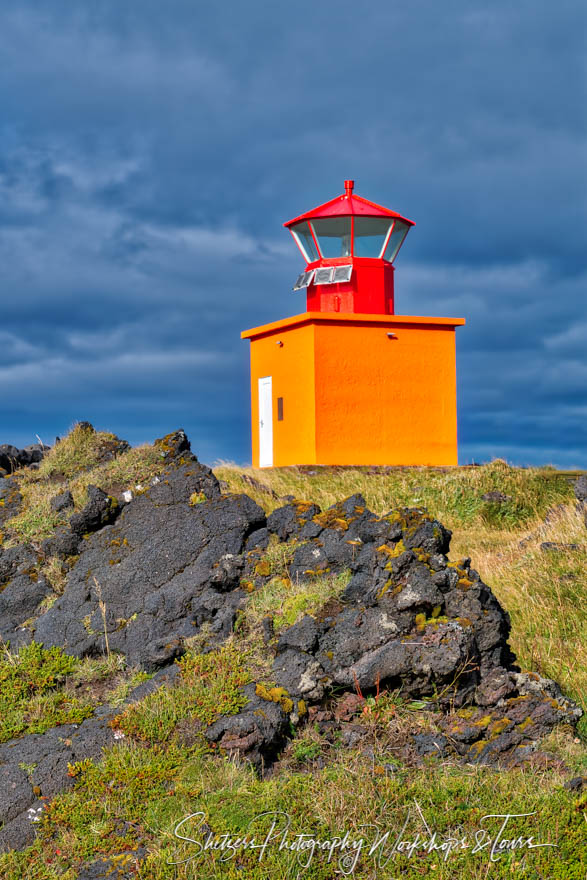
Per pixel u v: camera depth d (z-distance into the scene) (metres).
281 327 28.59
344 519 9.55
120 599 9.28
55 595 9.76
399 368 27.98
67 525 10.70
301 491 21.73
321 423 26.89
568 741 7.43
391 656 7.68
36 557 10.30
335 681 7.73
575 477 23.53
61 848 6.20
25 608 9.69
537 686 7.84
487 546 17.81
